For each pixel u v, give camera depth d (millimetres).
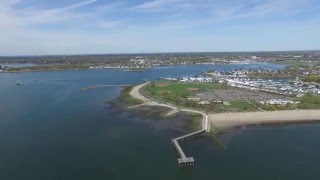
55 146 148875
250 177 117938
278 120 197125
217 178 117062
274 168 125562
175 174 120062
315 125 187500
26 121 193000
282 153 141625
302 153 141750
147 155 138250
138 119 198875
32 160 132250
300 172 122000
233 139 161250
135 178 116625
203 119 194750
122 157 135875
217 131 174750
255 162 131375
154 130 174875
